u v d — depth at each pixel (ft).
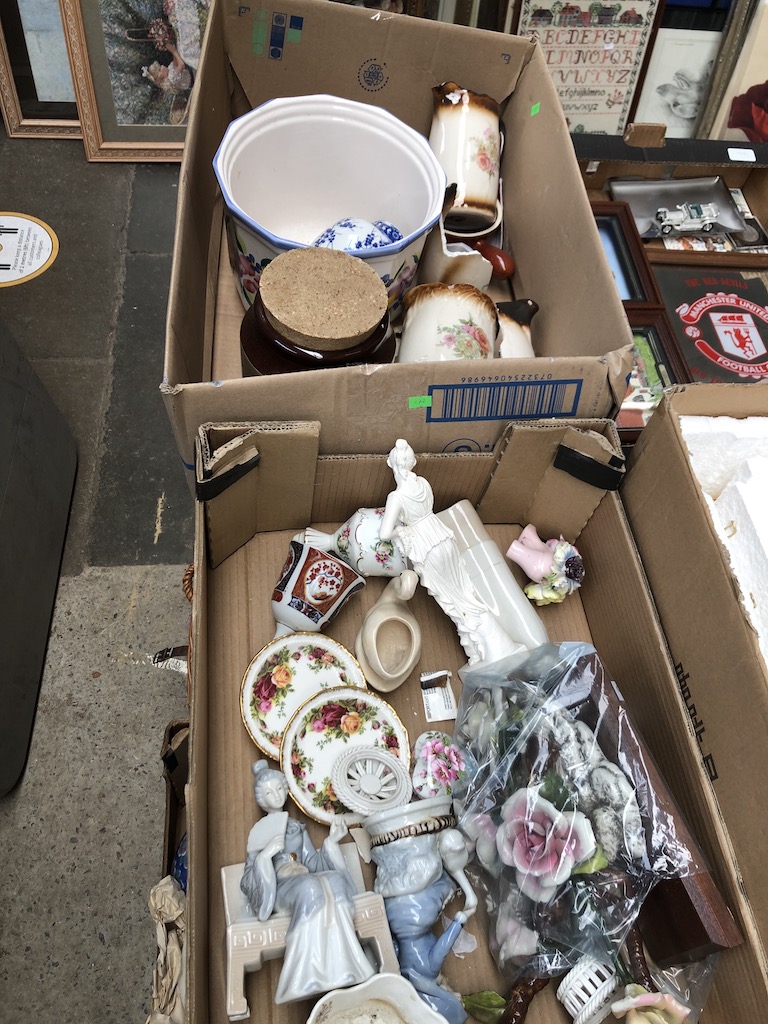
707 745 2.58
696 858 2.40
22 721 4.48
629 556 2.97
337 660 3.00
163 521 5.33
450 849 2.45
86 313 6.05
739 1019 2.34
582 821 2.42
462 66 3.73
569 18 5.49
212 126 3.61
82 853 4.34
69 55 6.12
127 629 4.97
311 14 3.56
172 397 2.65
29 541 4.60
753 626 2.42
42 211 6.46
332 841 2.50
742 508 2.93
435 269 3.51
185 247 3.00
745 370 4.53
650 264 4.84
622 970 2.42
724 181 5.13
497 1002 2.42
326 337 2.73
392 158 3.48
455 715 3.01
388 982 2.13
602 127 6.05
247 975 2.38
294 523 3.28
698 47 5.72
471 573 3.11
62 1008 3.97
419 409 2.88
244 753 2.85
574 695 2.68
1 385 4.23
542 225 3.55
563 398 2.91
